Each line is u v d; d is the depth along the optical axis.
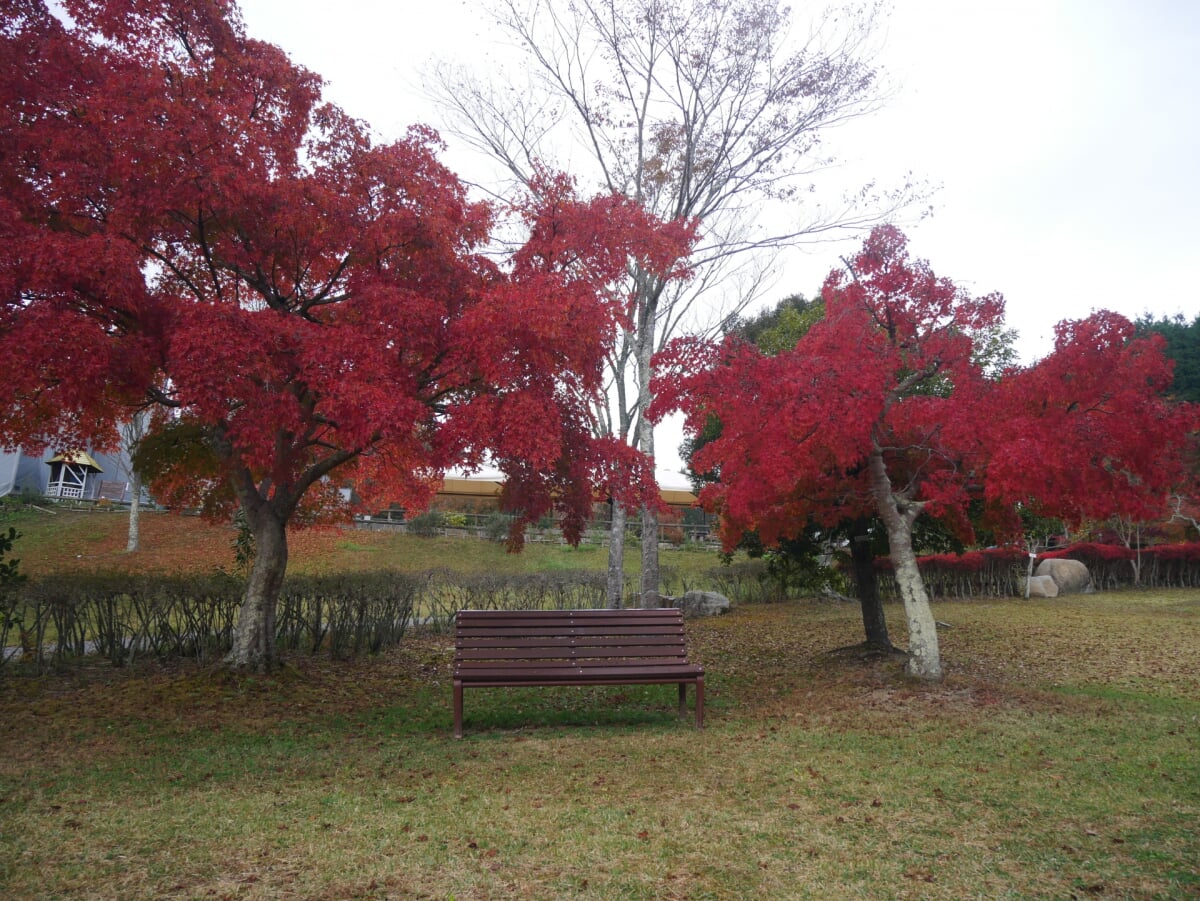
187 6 8.12
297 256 8.34
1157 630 13.87
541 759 5.99
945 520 10.34
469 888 3.70
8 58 7.29
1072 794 4.96
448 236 8.11
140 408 9.46
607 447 9.18
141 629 10.31
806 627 15.12
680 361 8.65
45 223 7.67
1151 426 7.35
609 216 8.64
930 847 4.16
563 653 7.26
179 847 4.16
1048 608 18.03
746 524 9.79
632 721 7.55
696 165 14.99
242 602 10.73
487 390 8.22
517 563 27.86
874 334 8.72
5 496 30.61
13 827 4.41
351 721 7.55
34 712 7.53
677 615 7.55
